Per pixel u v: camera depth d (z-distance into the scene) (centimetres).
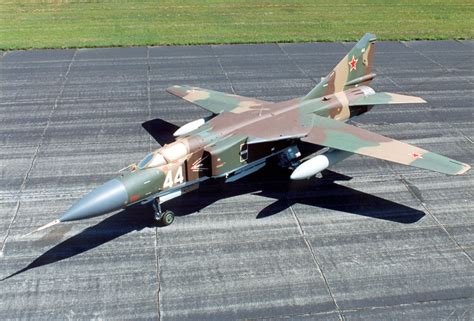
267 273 1339
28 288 1288
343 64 1980
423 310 1216
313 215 1584
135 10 4147
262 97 2470
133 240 1468
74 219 1327
